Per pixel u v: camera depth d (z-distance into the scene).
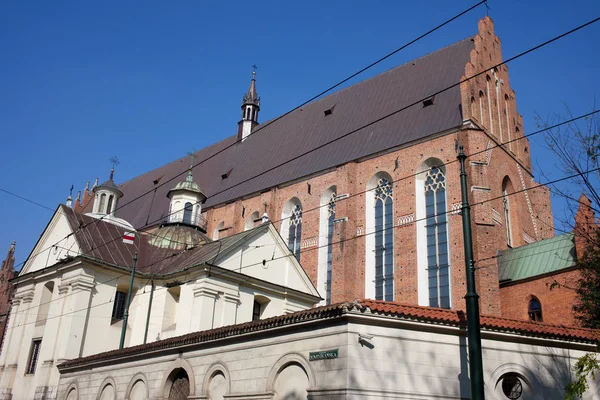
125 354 28.52
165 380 25.53
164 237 44.94
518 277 36.50
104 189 48.75
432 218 42.91
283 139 61.72
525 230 47.12
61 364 33.91
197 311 33.91
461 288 39.00
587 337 21.02
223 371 22.70
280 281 39.16
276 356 20.70
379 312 18.58
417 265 42.41
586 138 20.34
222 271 35.28
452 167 42.59
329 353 18.59
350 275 45.00
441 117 45.88
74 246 39.81
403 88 52.50
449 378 18.59
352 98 57.78
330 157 52.72
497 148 46.06
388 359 18.30
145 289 39.44
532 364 19.95
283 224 54.19
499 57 51.72
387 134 49.25
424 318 18.77
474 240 39.06
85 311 37.28
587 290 24.34
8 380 39.53
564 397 20.03
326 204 50.78
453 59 50.28
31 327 40.66
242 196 58.41
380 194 47.41
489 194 40.28
